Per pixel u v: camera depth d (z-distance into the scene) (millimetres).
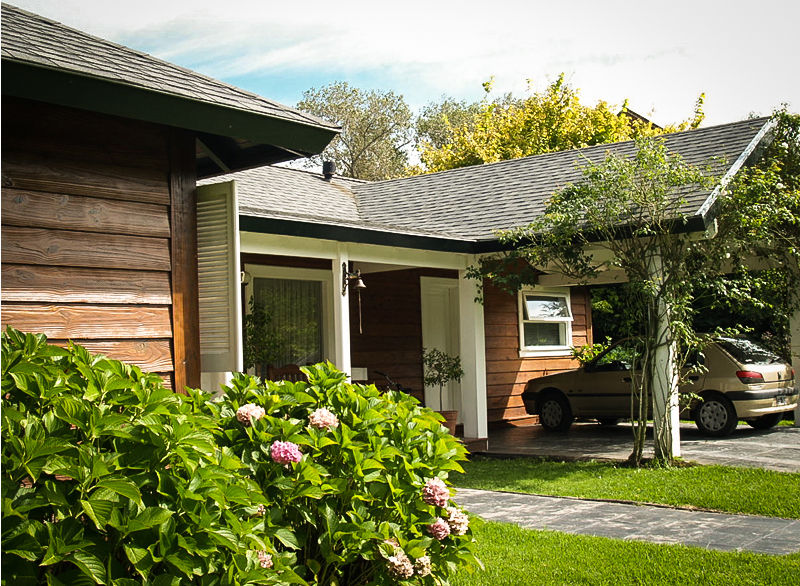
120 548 2895
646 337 10453
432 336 15430
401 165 42125
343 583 4230
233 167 6414
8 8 5176
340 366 10195
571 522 7367
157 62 5277
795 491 8320
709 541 6516
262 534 3387
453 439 4617
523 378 17250
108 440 3025
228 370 5359
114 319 4742
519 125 32562
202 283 5504
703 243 10258
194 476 2996
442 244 11445
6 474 2623
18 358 3041
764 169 12984
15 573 2570
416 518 4121
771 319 15023
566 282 15141
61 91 4164
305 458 3861
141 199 4926
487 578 5508
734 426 12961
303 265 12922
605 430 15109
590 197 10328
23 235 4363
